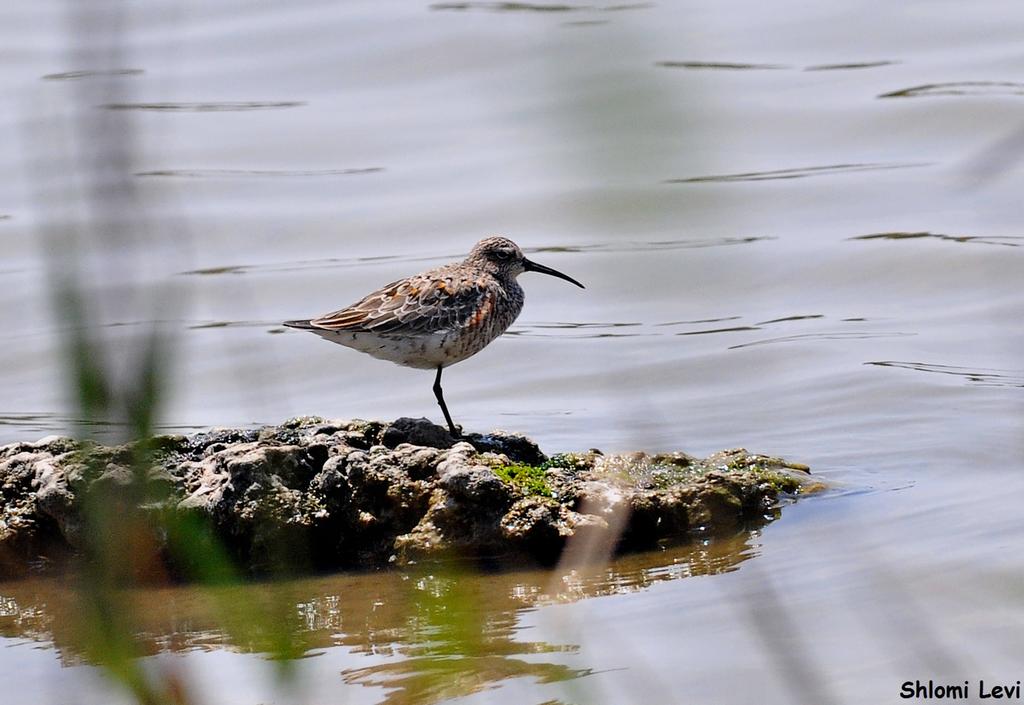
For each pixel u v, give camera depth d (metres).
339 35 29.77
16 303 20.88
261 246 23.00
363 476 11.98
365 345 14.13
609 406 17.09
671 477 12.83
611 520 11.88
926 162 24.39
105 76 5.37
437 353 14.13
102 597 5.82
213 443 12.83
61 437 13.01
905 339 18.78
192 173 25.27
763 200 23.47
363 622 10.43
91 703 9.08
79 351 4.62
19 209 24.19
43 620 10.83
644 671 9.41
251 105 27.94
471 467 11.83
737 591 10.80
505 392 18.03
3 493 12.27
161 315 5.07
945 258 21.23
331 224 23.64
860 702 8.85
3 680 9.60
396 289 14.29
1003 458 14.02
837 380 17.27
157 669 5.80
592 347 19.38
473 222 23.34
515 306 15.17
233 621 8.30
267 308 21.19
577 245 22.20
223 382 18.75
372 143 26.25
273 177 25.20
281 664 7.27
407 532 11.91
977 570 10.89
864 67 27.94
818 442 15.03
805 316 20.05
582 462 13.07
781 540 12.00
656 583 11.12
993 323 19.16
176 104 27.88
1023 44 28.45
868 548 11.60
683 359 18.56
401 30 29.86
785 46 29.09
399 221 23.56
